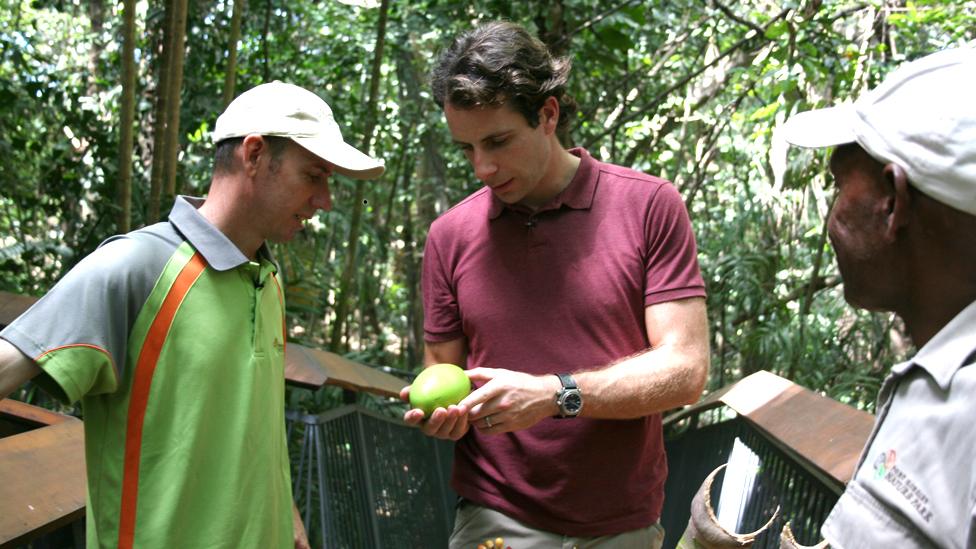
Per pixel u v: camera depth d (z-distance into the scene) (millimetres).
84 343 1502
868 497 1022
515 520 2074
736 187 8047
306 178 1727
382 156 8508
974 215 971
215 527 1621
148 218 4188
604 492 2035
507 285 2084
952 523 913
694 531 1498
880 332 6316
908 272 1052
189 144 6742
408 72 8117
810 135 1120
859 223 1072
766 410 2539
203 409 1612
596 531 2031
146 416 1593
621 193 2062
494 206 2109
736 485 2922
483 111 1879
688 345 1973
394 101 8633
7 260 5156
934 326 1040
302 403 4309
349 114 7320
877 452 1034
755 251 6449
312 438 2756
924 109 989
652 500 2105
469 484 2152
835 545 1048
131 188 4500
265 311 1775
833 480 1912
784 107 5785
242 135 1698
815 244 6688
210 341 1630
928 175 976
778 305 6277
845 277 1110
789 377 5785
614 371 1899
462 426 1851
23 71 6117
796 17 5656
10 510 1553
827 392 5578
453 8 6250
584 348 2025
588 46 6285
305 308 4789
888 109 1025
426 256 2266
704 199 7758
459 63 1898
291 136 1688
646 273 2035
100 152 5148
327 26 7832
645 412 1922
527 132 1922
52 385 1521
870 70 5648
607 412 1888
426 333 2270
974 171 946
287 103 1708
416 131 8250
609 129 6605
